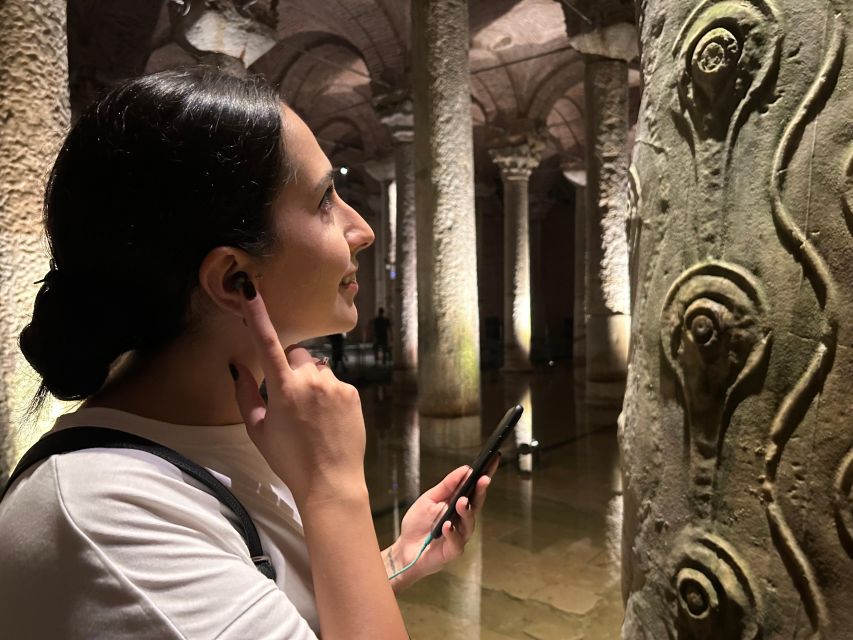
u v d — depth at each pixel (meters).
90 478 0.63
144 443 0.70
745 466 1.01
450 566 3.63
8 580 0.60
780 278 0.98
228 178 0.69
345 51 11.53
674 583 1.10
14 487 0.66
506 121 12.26
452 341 6.11
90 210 0.69
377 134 14.10
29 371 2.09
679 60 1.13
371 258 19.91
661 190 1.17
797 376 0.96
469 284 6.14
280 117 0.76
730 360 1.02
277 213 0.75
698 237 1.08
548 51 11.20
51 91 2.23
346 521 0.69
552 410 8.43
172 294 0.72
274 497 0.82
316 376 0.72
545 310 20.75
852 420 0.91
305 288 0.78
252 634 0.59
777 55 1.00
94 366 0.75
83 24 8.16
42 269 2.17
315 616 0.78
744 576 1.01
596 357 8.29
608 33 7.53
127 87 0.71
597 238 8.14
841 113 0.94
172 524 0.62
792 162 0.98
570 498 4.77
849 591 0.92
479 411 6.32
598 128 8.08
